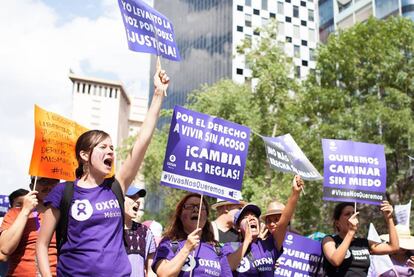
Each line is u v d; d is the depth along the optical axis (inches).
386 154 865.5
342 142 274.2
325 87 966.4
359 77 933.8
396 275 295.9
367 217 954.7
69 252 146.1
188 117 223.8
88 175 156.2
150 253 232.1
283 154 265.9
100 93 4948.3
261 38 1093.8
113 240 149.6
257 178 997.2
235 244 230.8
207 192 220.8
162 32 221.6
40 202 223.0
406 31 917.8
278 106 1054.4
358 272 243.0
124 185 165.5
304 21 2699.3
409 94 911.0
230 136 232.2
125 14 208.8
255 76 1073.5
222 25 2755.9
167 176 213.8
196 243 182.2
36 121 226.5
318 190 877.8
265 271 226.1
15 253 208.7
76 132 245.6
